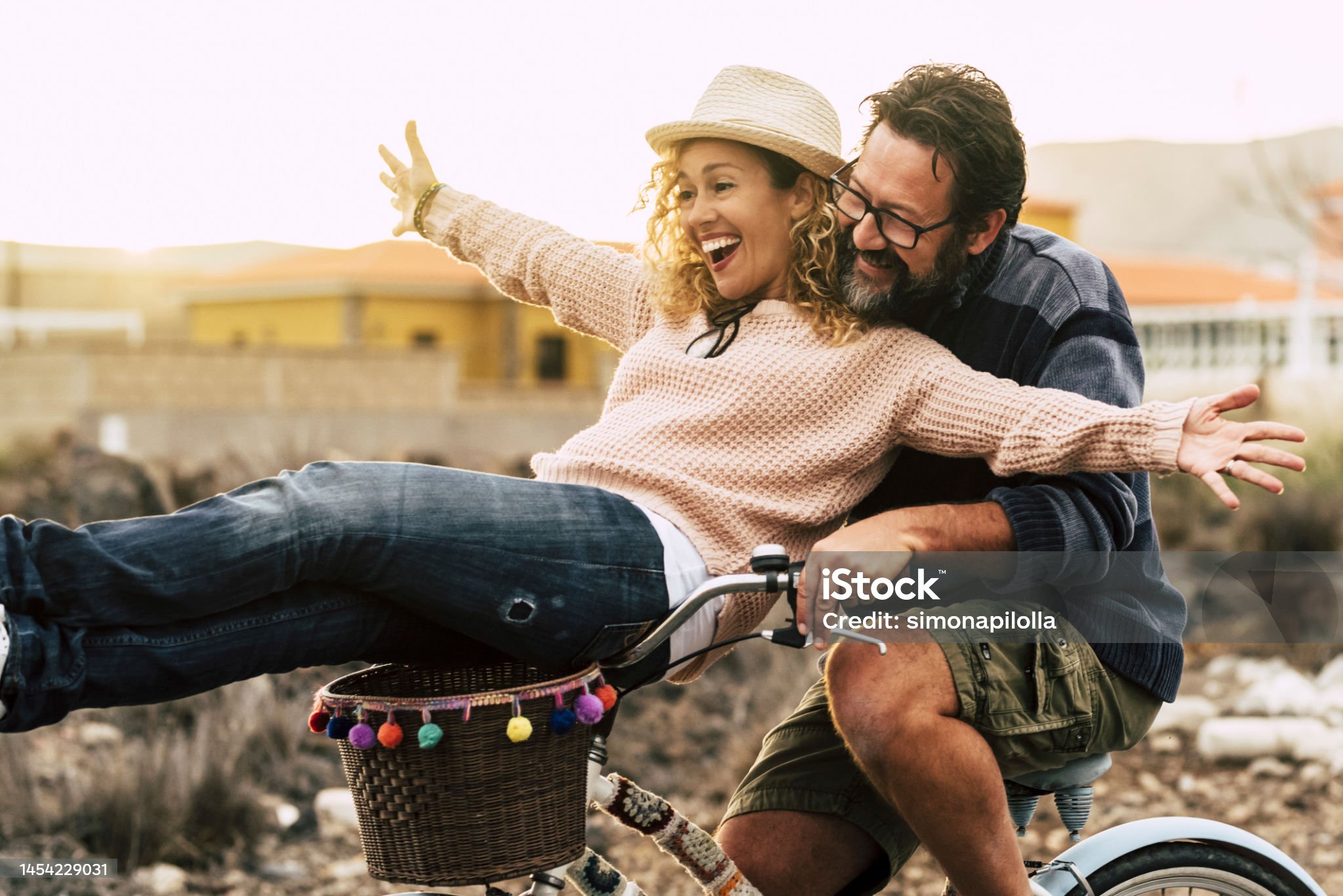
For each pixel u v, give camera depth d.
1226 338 35.12
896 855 3.88
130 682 2.80
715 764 8.60
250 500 2.92
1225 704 9.34
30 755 7.62
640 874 7.06
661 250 3.89
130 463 12.95
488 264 4.43
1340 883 6.57
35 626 2.71
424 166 4.59
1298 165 26.94
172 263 64.38
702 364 3.57
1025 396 3.35
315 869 6.91
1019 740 3.44
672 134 3.69
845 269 3.59
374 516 2.95
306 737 8.55
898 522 3.25
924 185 3.41
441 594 3.02
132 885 6.40
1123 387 3.54
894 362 3.54
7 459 19.52
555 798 3.04
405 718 2.90
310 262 50.97
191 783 7.18
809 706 3.96
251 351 28.48
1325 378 22.36
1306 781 7.99
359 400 30.02
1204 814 7.60
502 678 3.29
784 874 3.85
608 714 3.29
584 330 4.24
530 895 3.25
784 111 3.67
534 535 3.11
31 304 62.44
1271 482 2.91
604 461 3.46
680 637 3.40
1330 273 34.19
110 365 26.53
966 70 3.57
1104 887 3.91
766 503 3.43
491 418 28.20
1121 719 3.63
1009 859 3.25
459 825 2.95
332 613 3.02
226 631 2.89
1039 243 3.81
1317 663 10.21
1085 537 3.29
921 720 3.23
